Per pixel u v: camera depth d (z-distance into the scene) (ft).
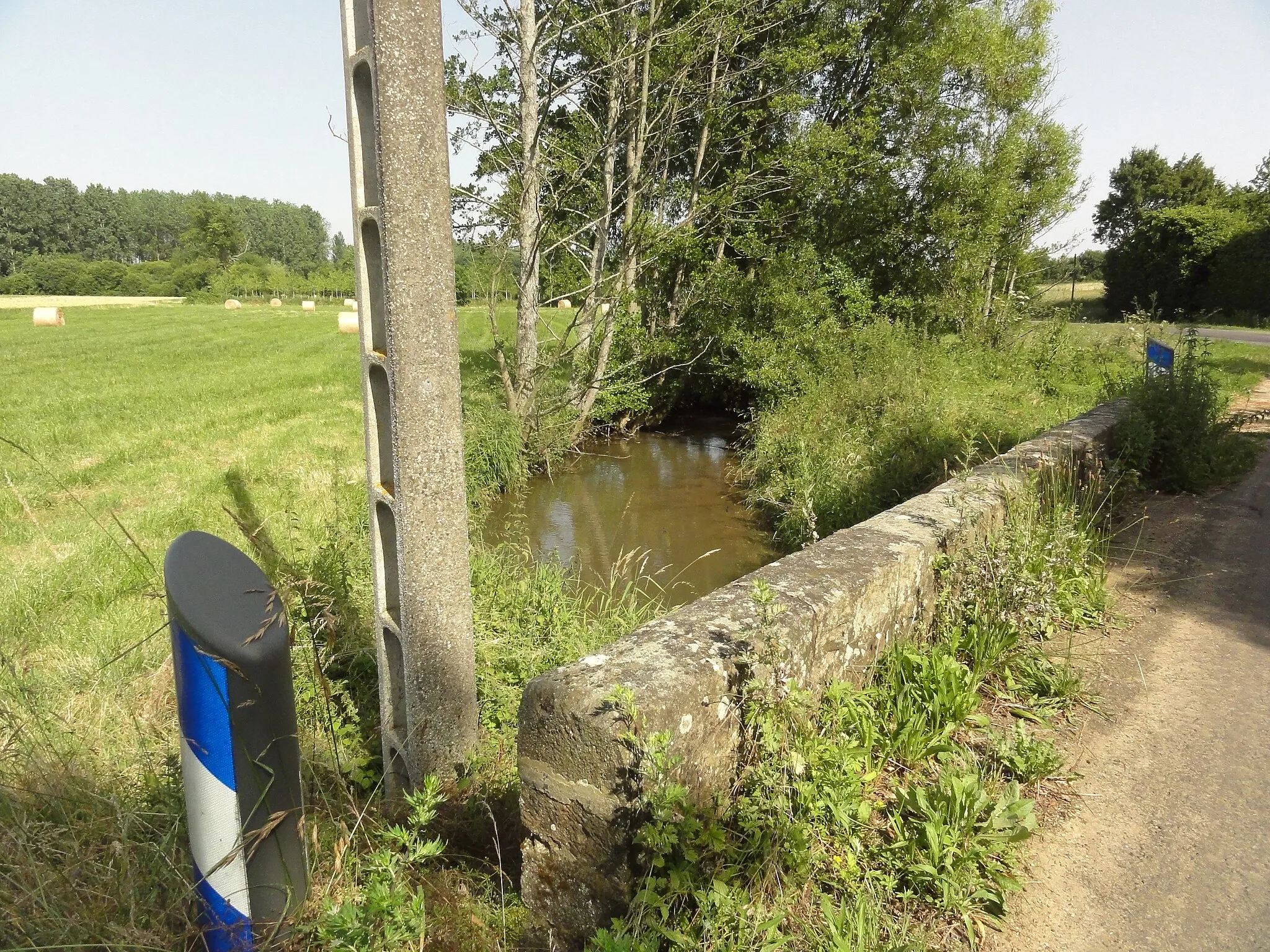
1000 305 61.36
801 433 35.86
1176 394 21.81
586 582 24.38
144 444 31.63
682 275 51.93
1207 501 19.79
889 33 54.03
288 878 6.54
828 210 53.52
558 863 6.59
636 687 6.32
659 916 6.11
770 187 50.75
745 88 51.98
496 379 48.11
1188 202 160.86
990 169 57.52
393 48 7.75
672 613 8.00
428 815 7.45
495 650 14.15
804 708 7.60
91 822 7.75
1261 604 13.80
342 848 7.68
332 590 13.97
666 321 52.75
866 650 9.23
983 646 10.64
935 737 8.85
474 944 6.82
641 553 28.04
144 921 6.68
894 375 38.86
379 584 9.61
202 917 6.50
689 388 56.59
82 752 9.55
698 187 48.96
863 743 8.34
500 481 35.53
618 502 35.35
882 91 52.39
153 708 11.27
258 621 6.13
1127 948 6.68
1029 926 6.91
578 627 15.60
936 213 53.06
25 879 6.81
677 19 44.21
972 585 11.61
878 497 28.14
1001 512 13.41
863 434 33.88
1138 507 19.53
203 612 5.89
